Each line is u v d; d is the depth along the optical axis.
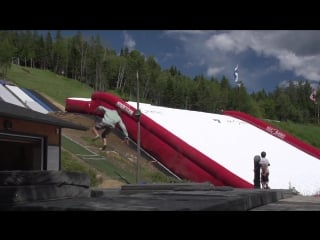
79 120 43.50
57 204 7.24
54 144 21.22
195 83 119.12
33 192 7.49
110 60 118.81
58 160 21.56
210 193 11.45
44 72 111.06
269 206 9.90
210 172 32.03
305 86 134.25
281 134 47.53
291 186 31.22
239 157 36.50
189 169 33.44
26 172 7.37
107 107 42.34
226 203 7.23
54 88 93.44
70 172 8.73
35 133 19.61
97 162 29.50
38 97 65.25
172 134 35.44
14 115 17.41
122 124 37.47
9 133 17.84
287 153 42.47
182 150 34.12
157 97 114.25
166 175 34.09
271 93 137.62
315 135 85.56
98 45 119.12
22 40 117.75
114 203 7.48
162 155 35.81
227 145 39.00
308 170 38.53
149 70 115.50
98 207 6.79
